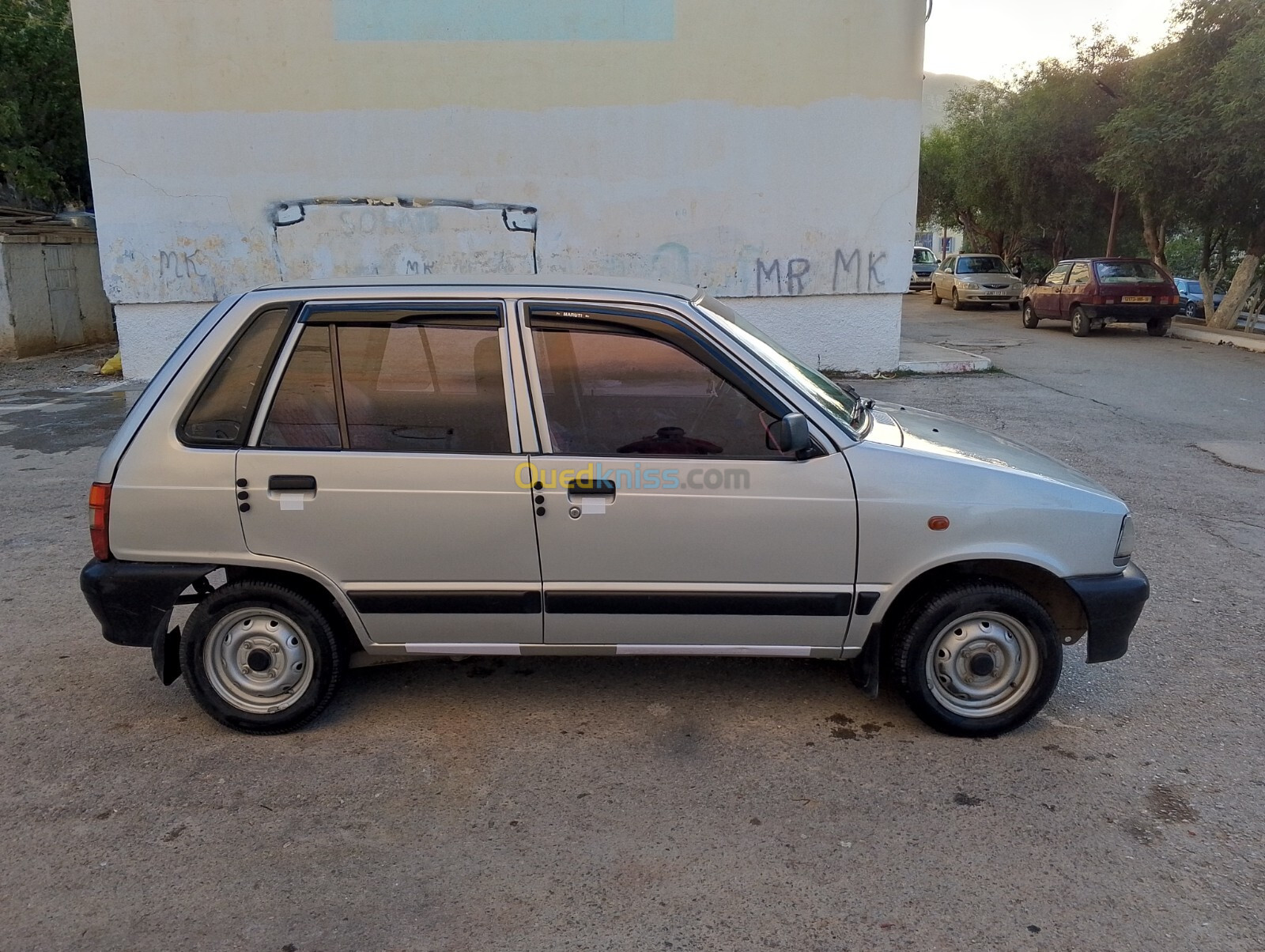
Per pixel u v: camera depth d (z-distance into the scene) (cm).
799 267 1296
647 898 286
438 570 362
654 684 427
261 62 1212
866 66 1238
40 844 314
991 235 3412
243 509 359
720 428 360
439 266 1279
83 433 985
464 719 396
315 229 1262
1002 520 357
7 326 1559
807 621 365
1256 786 344
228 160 1237
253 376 363
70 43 1933
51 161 1981
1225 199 1708
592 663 449
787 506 354
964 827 320
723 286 1296
